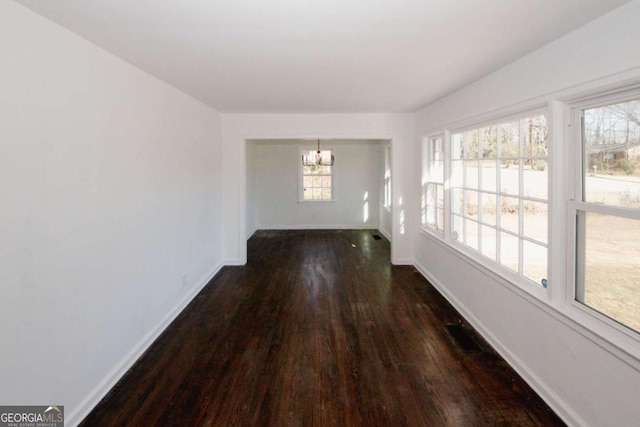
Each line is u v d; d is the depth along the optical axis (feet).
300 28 6.25
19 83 5.16
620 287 5.79
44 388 5.72
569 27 6.14
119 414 6.75
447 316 11.25
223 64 8.36
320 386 7.63
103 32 6.31
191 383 7.74
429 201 15.62
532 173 8.11
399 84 10.44
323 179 27.55
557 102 6.81
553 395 6.84
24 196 5.28
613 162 5.96
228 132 16.51
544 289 7.66
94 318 7.02
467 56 7.79
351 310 11.79
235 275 15.67
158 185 9.87
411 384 7.67
